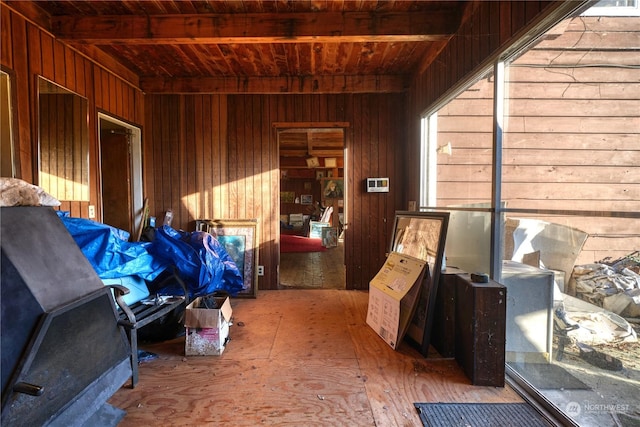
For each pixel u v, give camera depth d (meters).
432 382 1.94
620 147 1.64
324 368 2.10
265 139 3.88
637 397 1.52
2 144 2.11
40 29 2.37
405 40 2.68
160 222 3.88
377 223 3.94
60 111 2.55
